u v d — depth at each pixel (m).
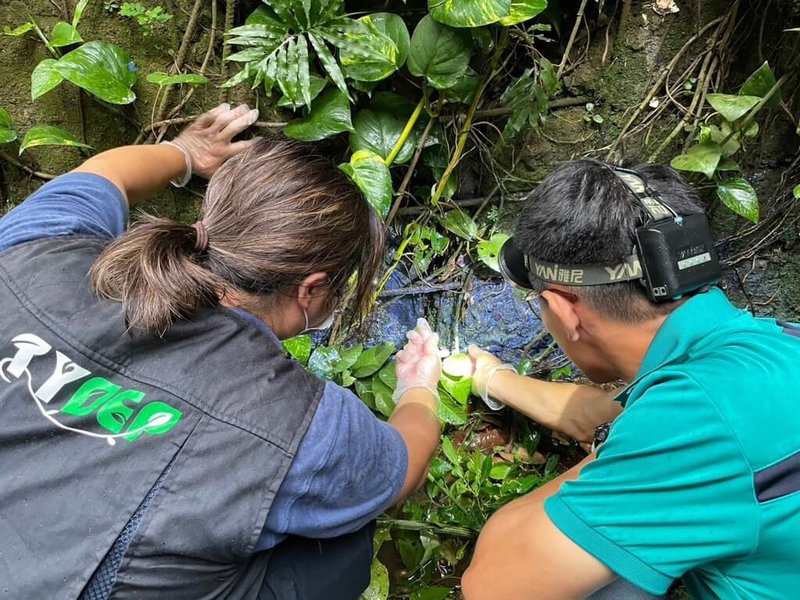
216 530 0.67
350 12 1.37
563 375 1.60
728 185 1.42
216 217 0.77
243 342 0.74
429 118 1.42
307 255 0.76
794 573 0.71
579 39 1.48
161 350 0.71
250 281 0.76
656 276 0.76
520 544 0.80
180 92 1.36
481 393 1.48
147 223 0.73
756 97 1.29
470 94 1.38
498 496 1.41
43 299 0.72
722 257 1.69
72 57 1.16
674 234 0.76
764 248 1.68
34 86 1.11
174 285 0.69
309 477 0.71
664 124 1.53
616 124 1.53
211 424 0.69
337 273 0.83
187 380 0.70
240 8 1.32
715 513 0.68
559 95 1.53
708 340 0.77
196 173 1.29
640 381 0.77
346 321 1.59
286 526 0.72
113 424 0.69
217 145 1.27
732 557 0.72
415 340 1.41
